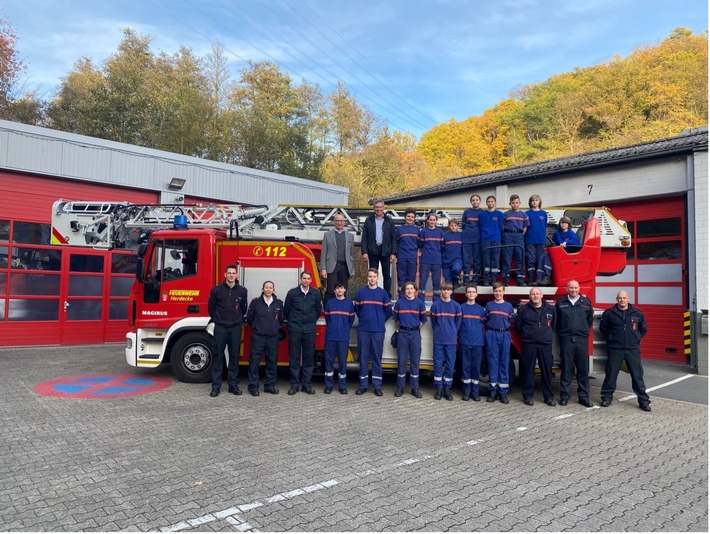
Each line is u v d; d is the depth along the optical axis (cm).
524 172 1484
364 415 695
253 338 802
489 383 820
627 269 1339
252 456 518
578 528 379
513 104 5147
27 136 1248
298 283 871
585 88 4403
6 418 642
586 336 791
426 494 435
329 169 3506
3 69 2731
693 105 3678
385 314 824
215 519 379
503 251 858
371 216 889
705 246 1139
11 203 1246
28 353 1184
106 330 1402
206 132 2752
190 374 873
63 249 1332
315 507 404
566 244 865
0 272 1236
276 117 3462
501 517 394
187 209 985
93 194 1374
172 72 3256
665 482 477
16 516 379
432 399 811
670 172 1228
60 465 484
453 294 895
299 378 856
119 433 586
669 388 954
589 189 1380
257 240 899
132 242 1023
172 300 869
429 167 4388
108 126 2617
